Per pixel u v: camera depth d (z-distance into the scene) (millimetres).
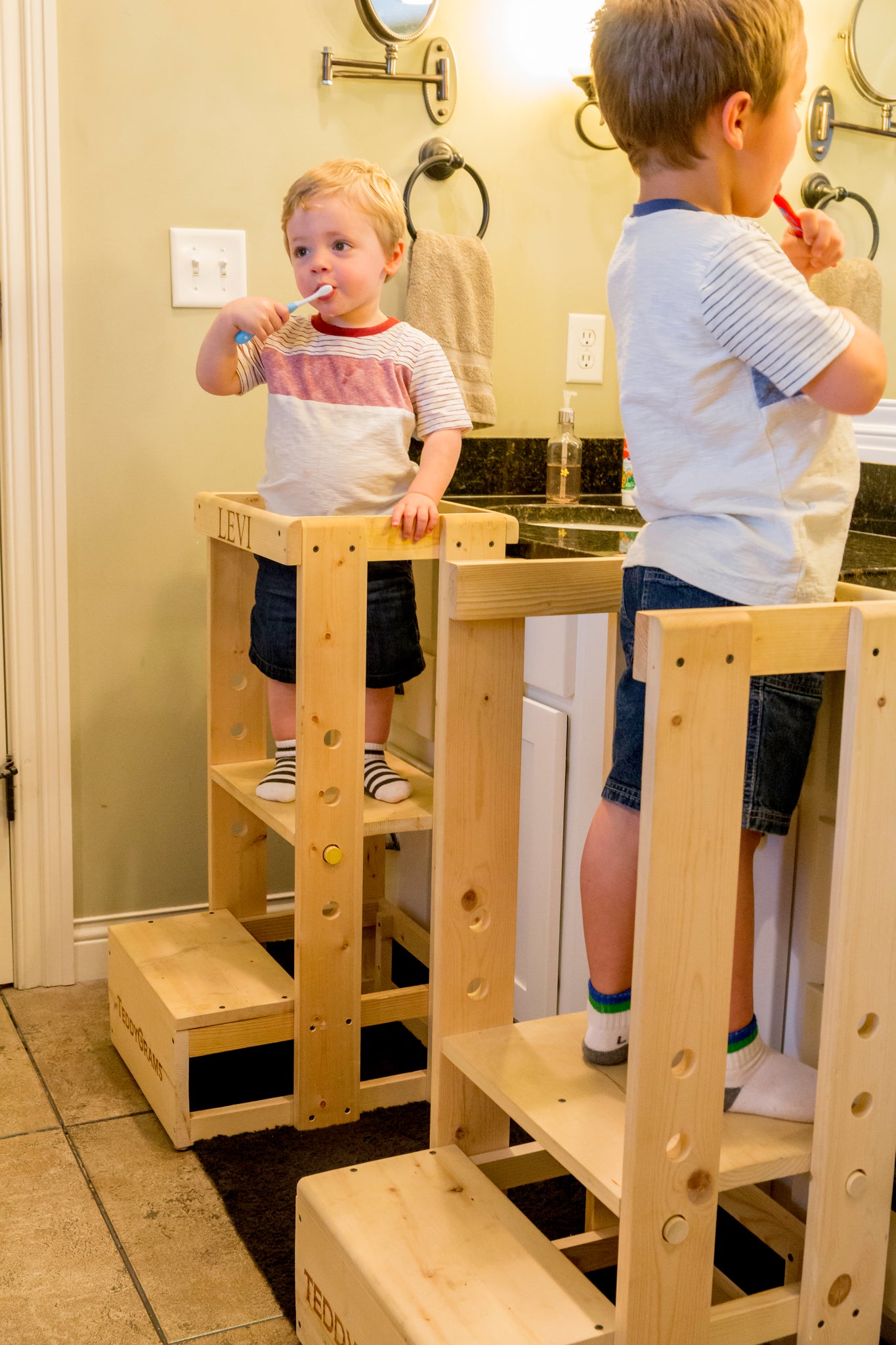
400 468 1631
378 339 1641
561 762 1637
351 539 1451
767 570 1016
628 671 1140
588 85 2023
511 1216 1119
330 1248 1104
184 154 1851
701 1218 991
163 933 1737
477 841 1217
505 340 2100
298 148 1910
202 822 2053
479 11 1983
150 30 1803
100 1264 1303
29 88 1737
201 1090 1656
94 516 1899
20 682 1886
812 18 1813
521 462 2139
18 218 1771
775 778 1064
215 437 1943
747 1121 1081
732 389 1016
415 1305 991
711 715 913
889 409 1695
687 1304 1000
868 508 1729
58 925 1962
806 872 1238
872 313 1734
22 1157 1492
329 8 1886
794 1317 1073
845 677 1047
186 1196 1422
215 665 1802
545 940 1694
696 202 1067
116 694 1963
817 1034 1240
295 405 1610
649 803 904
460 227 2033
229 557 1780
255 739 1853
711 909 943
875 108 1726
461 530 1486
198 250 1875
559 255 2107
